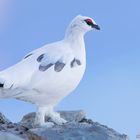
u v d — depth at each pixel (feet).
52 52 38.37
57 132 36.17
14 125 40.50
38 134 35.96
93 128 36.94
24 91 37.27
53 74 37.37
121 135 37.40
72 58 38.40
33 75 37.29
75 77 38.32
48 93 37.68
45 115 39.52
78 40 39.17
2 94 37.40
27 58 38.40
